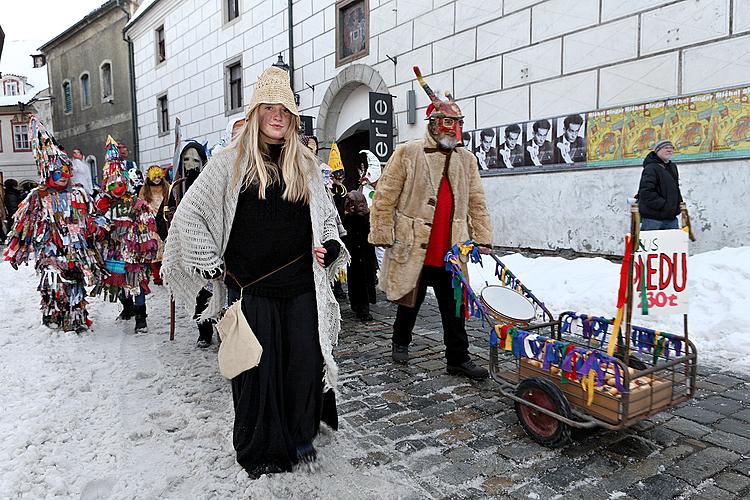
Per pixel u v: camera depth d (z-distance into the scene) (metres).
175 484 2.43
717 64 6.27
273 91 2.39
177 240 2.49
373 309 6.22
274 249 2.45
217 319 2.72
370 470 2.54
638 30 6.96
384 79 11.00
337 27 12.17
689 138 6.52
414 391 3.60
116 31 22.83
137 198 5.11
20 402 3.31
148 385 3.67
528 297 3.63
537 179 8.29
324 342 2.51
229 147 2.47
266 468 2.50
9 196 16.36
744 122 6.05
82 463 2.60
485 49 8.92
